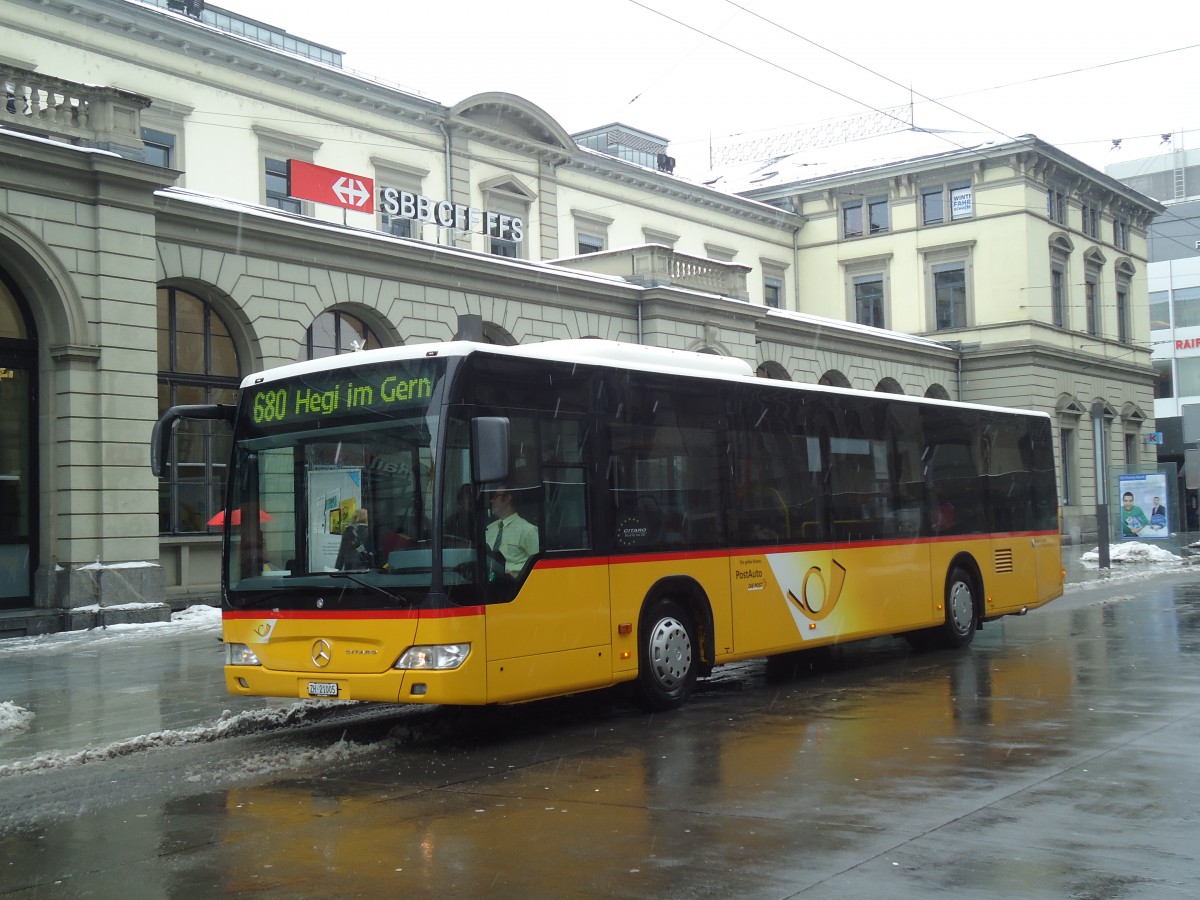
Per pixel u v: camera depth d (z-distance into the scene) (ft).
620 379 34.88
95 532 61.00
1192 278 201.16
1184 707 33.42
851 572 43.27
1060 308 155.43
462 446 29.86
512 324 86.63
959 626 49.49
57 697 39.73
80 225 60.90
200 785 27.17
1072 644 49.75
